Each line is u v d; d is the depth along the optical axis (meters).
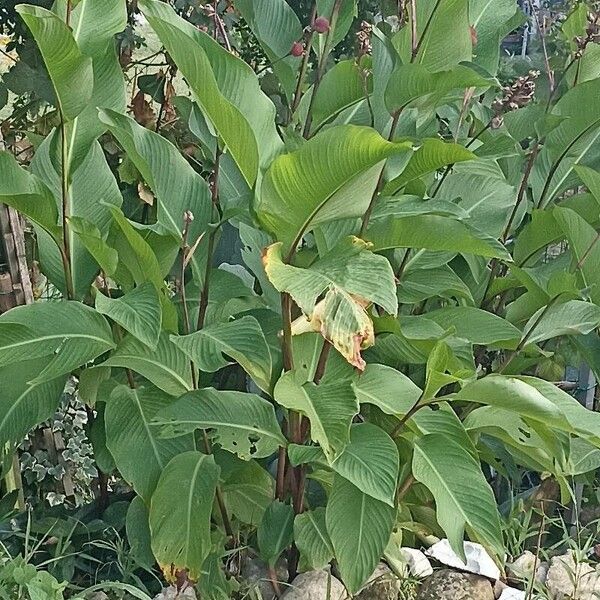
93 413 2.95
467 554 2.47
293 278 1.82
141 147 2.24
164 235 2.24
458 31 2.30
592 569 2.49
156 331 1.96
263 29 2.53
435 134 2.52
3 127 3.29
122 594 2.34
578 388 3.15
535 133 2.71
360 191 1.88
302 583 2.30
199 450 2.44
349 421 1.95
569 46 3.00
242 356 2.05
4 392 2.26
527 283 2.44
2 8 3.08
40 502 3.03
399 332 2.26
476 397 2.02
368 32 2.34
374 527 2.06
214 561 2.26
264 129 2.03
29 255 3.25
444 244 2.11
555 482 2.87
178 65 1.81
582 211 2.68
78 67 1.94
